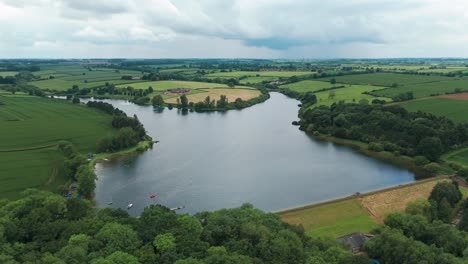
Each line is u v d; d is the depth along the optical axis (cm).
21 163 14962
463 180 14038
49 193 9712
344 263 6638
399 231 8319
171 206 12438
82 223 7481
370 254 8012
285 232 7369
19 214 7888
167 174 15450
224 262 6034
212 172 15750
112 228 6919
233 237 7200
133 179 14800
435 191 11344
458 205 11200
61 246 6638
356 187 14138
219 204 12606
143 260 6188
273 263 6378
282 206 12431
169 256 6228
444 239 7981
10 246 6606
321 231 9950
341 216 10962
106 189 13738
